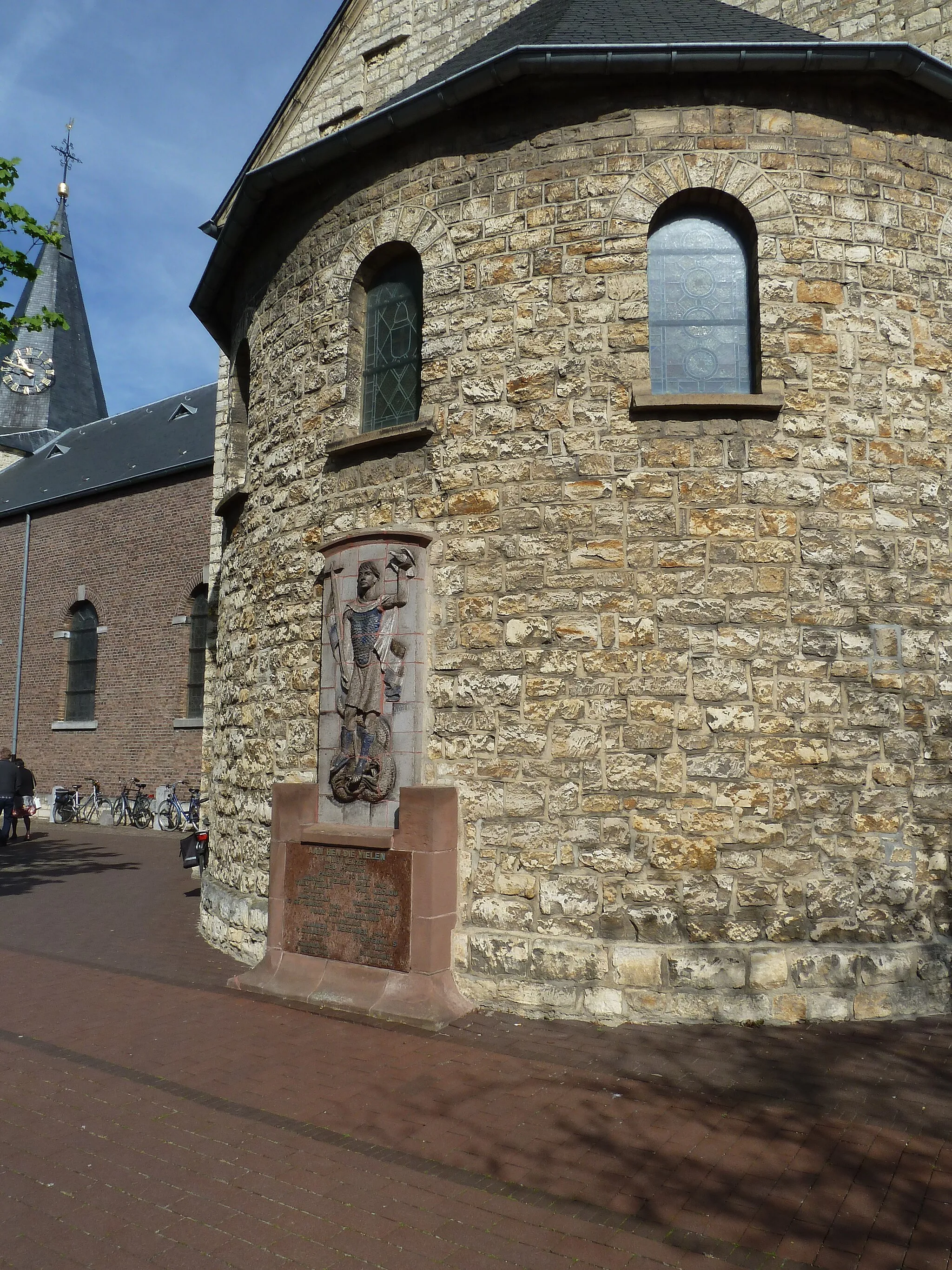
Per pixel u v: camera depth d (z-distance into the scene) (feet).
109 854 59.93
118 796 82.07
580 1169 14.20
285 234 30.71
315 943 24.12
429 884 22.39
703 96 24.22
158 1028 21.42
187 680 79.36
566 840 22.52
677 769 22.29
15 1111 16.60
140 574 84.02
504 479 24.13
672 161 24.08
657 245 24.95
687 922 21.83
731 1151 14.76
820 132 24.31
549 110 24.81
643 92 24.30
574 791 22.62
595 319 23.93
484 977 22.50
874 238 24.34
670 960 21.54
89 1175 14.12
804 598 22.86
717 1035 20.53
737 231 24.88
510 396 24.36
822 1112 16.26
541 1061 18.93
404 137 26.71
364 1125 15.84
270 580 29.55
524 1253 11.92
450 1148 14.93
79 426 129.59
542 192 24.72
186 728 77.97
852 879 22.26
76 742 86.94
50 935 32.63
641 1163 14.38
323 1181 13.85
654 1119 16.02
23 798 69.72
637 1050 19.57
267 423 31.04
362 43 42.93
